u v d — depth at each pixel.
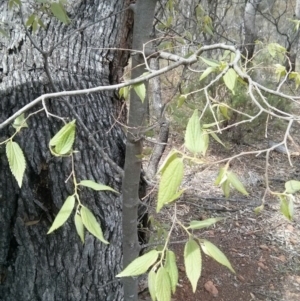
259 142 5.31
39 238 1.83
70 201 0.75
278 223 3.90
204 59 0.93
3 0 1.58
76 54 1.83
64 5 1.72
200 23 2.27
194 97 3.04
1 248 1.86
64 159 1.75
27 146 1.70
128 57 2.10
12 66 1.75
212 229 3.72
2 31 1.29
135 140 1.29
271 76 4.16
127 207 1.42
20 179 0.74
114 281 1.84
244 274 3.21
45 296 1.92
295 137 5.28
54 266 1.87
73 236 1.83
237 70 0.80
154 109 3.27
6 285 1.94
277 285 3.14
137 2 1.19
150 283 0.67
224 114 1.01
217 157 4.71
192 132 0.62
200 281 3.04
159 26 1.98
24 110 0.78
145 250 2.30
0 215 1.80
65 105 1.74
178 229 3.42
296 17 6.18
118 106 2.05
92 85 1.84
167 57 1.19
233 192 4.32
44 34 1.79
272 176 4.64
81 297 1.94
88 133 1.46
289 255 3.50
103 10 1.88
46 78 1.75
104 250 1.90
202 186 4.27
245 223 3.85
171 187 0.59
